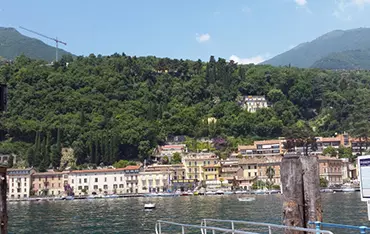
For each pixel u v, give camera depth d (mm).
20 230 90438
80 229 89438
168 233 72062
